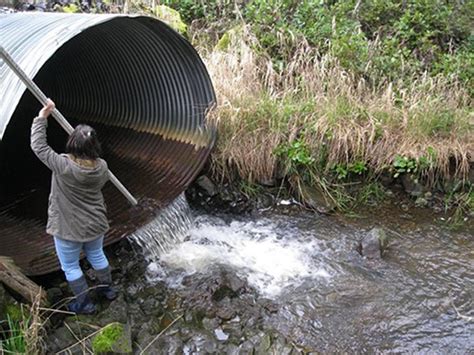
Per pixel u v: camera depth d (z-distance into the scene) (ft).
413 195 18.79
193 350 12.41
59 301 13.33
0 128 11.37
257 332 13.10
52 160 11.43
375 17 24.90
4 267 12.34
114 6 25.16
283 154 18.84
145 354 12.15
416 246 16.75
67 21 13.89
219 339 12.83
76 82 22.33
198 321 13.39
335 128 18.70
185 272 15.37
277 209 18.66
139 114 20.06
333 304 14.26
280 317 13.74
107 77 20.66
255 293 14.60
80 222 12.07
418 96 20.10
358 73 21.65
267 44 22.97
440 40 24.56
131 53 18.60
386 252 16.44
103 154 19.98
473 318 13.80
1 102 11.81
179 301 14.06
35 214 17.26
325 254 16.40
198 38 24.22
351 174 19.15
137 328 13.00
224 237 17.25
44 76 23.29
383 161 18.78
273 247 16.74
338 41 22.15
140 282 14.85
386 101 19.88
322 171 19.02
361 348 12.84
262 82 21.49
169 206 16.63
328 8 25.44
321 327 13.46
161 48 17.26
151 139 19.33
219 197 18.85
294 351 12.55
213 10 26.14
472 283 15.11
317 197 18.69
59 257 12.60
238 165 18.81
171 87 18.37
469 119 19.62
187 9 26.12
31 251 14.76
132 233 15.56
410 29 24.06
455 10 25.38
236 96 19.58
